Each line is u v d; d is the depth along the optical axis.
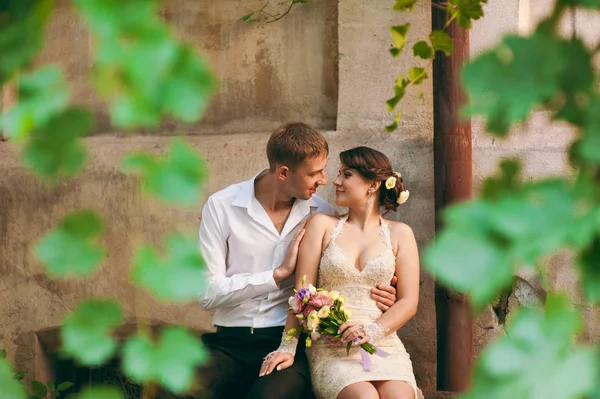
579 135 1.30
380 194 4.17
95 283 5.07
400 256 4.08
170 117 5.10
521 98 1.19
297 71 4.93
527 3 4.64
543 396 1.14
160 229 4.97
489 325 4.46
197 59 1.24
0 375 1.51
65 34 5.20
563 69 1.20
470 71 1.20
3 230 5.21
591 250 1.23
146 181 1.28
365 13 4.70
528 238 1.15
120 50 1.21
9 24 1.41
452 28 4.29
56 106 1.26
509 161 1.31
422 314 4.62
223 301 4.11
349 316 3.83
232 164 4.90
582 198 1.18
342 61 4.74
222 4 5.03
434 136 4.37
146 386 3.79
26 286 5.18
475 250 1.15
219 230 4.23
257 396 3.75
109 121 5.18
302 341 4.14
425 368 4.62
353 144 4.73
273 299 4.18
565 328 1.17
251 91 5.00
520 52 1.20
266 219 4.20
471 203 1.19
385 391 3.77
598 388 1.16
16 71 1.33
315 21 4.90
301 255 4.11
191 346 1.37
